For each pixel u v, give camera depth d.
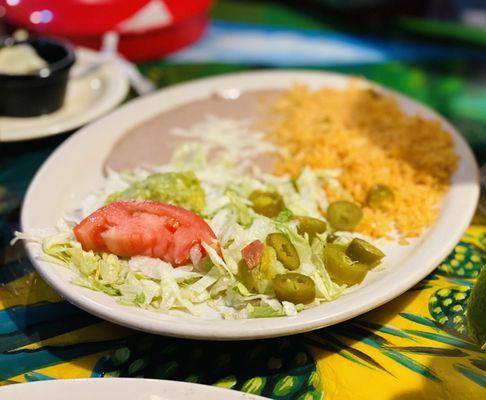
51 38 0.80
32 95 0.76
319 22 0.98
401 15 0.99
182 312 0.52
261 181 0.66
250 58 0.89
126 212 0.56
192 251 0.54
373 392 0.49
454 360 0.51
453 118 0.78
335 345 0.52
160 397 0.46
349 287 0.54
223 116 0.76
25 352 0.52
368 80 0.85
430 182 0.64
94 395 0.46
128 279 0.53
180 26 0.89
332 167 0.67
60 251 0.55
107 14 0.86
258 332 0.49
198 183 0.62
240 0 1.04
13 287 0.57
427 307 0.55
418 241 0.59
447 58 0.89
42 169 0.64
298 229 0.57
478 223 0.63
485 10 1.01
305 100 0.77
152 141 0.72
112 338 0.53
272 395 0.49
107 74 0.82
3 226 0.62
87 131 0.70
